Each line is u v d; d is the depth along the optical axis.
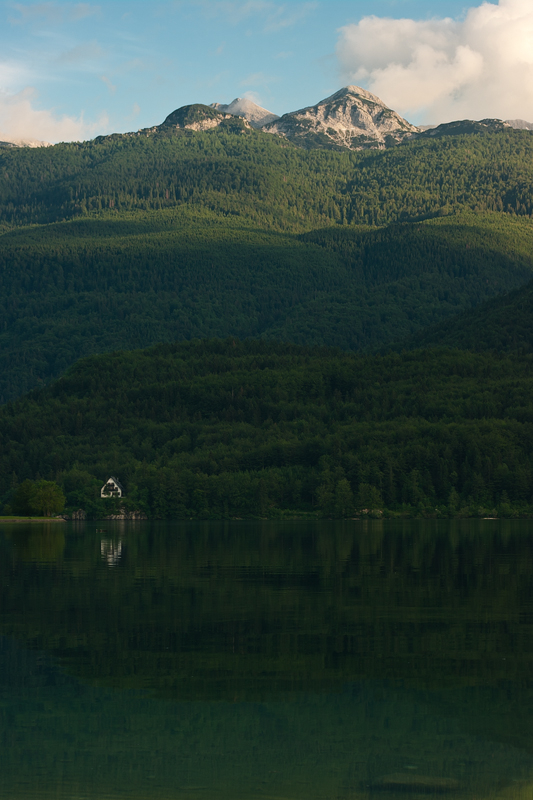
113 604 96.94
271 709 57.75
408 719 55.81
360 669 67.31
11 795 44.59
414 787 45.69
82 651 73.00
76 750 50.56
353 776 46.91
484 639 77.19
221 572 130.00
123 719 55.72
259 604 96.69
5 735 53.09
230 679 64.62
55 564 144.00
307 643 75.75
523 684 63.19
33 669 67.31
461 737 52.53
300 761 48.88
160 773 47.09
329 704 58.66
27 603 97.75
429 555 158.38
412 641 76.50
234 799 44.16
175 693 61.16
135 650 73.38
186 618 87.88
